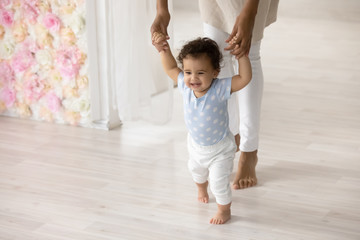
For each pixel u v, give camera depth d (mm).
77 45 3318
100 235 2293
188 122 2346
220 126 2316
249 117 2643
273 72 4562
